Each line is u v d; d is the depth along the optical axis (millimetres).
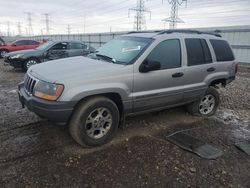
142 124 4648
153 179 2977
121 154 3504
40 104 3303
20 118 4723
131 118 4910
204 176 3096
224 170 3252
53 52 10898
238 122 5148
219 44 5324
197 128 4641
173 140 4023
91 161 3287
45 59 10930
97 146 3697
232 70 5512
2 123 4457
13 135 3973
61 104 3227
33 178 2873
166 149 3719
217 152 3719
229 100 6867
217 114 5578
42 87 3373
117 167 3178
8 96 6430
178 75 4375
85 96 3387
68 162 3236
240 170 3277
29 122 4523
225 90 8156
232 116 5500
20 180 2826
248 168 3340
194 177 3064
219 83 5500
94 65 3779
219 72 5188
